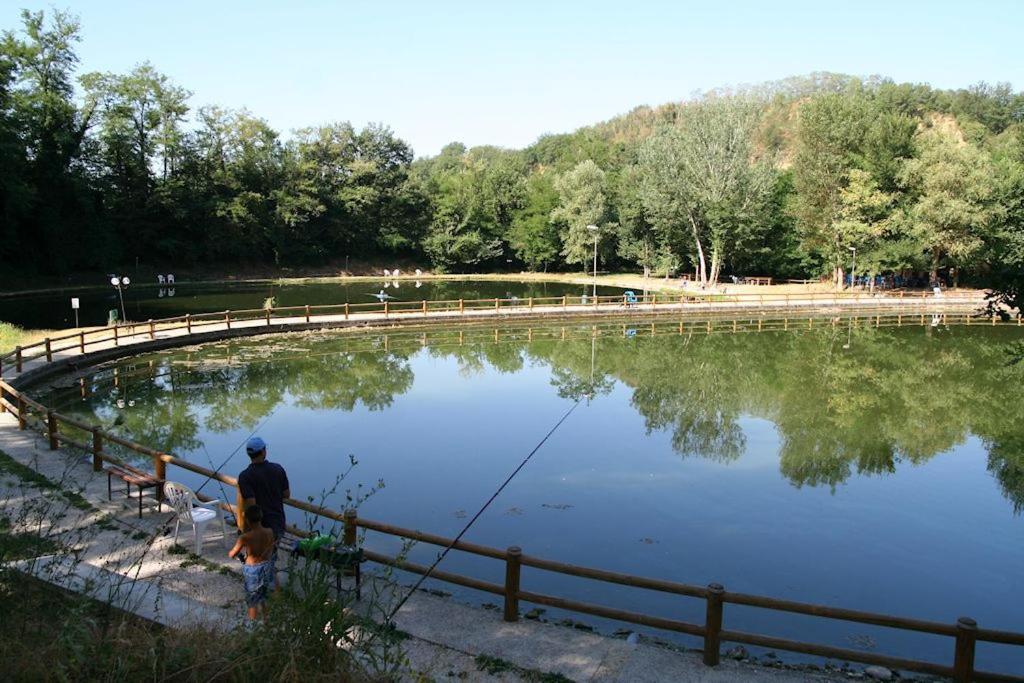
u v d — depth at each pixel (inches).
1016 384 966.4
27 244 2028.8
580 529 455.5
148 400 777.6
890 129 2186.3
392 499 500.1
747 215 2229.3
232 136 2674.7
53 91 2111.2
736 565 409.7
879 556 429.1
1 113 1785.2
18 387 757.3
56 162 2098.9
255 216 2613.2
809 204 2274.9
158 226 2429.9
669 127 2407.7
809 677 252.2
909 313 1859.0
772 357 1182.3
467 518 467.5
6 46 2023.9
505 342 1325.0
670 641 298.5
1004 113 4751.5
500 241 3046.3
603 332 1478.8
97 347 992.2
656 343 1336.1
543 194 3002.0
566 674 241.8
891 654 313.7
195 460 565.9
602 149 3385.8
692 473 577.6
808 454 639.1
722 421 759.7
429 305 1749.5
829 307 1897.1
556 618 324.5
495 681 233.9
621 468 586.9
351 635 232.5
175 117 2503.7
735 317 1761.8
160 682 163.8
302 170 2822.3
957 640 227.8
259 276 2667.3
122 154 2374.5
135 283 2292.1
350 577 302.5
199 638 184.2
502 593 275.1
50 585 216.8
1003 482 570.3
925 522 484.1
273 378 925.8
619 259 3029.0
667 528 461.4
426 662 243.1
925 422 762.2
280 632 176.1
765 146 5162.4
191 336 1137.4
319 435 668.1
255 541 241.3
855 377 1016.2
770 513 493.7
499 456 612.7
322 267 2888.8
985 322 1669.5
